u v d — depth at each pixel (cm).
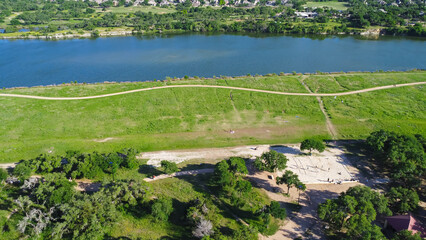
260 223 7938
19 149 11000
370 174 9838
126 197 7969
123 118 13088
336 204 7694
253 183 9425
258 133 12175
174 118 13100
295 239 7544
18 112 13312
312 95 15050
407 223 7412
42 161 9619
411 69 19412
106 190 8112
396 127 12344
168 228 7744
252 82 16450
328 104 14200
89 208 7381
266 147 11300
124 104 14100
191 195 8838
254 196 8844
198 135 12038
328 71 19388
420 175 9506
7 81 18262
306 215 8281
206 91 15375
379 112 13488
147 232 7619
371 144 10331
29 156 10625
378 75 17425
